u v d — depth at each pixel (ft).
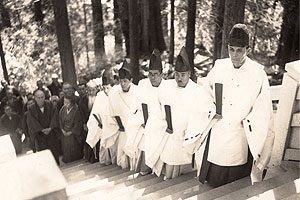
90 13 70.03
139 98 15.67
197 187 11.86
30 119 25.70
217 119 10.89
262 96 10.22
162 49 66.54
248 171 11.50
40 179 3.43
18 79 59.41
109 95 20.01
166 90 13.46
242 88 10.30
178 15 68.08
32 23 63.77
